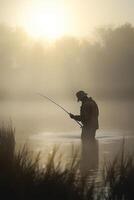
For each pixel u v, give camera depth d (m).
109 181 12.90
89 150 32.22
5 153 13.78
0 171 12.36
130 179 12.73
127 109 118.62
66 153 29.02
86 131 37.47
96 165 23.52
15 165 12.84
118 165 13.58
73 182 12.05
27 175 12.21
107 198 12.48
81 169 20.84
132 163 13.54
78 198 11.71
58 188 11.77
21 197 11.62
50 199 11.63
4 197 11.62
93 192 11.97
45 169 12.62
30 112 114.38
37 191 11.73
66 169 12.45
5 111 120.00
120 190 12.59
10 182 11.89
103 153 30.30
